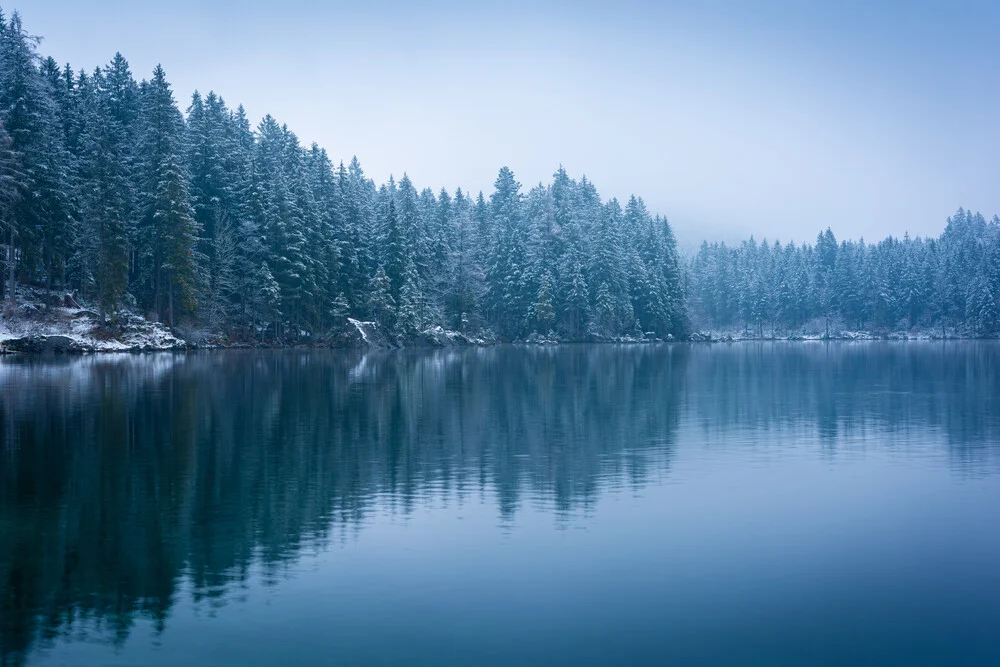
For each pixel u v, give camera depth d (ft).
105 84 258.57
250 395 104.83
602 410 92.58
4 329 184.24
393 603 31.19
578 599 31.68
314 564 35.73
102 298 195.21
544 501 47.26
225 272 235.81
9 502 46.29
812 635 28.60
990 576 34.50
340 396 106.01
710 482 52.65
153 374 134.72
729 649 27.50
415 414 87.86
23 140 185.26
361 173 403.95
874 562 36.27
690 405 98.32
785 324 524.93
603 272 356.18
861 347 338.95
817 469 57.41
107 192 195.00
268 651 27.07
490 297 346.95
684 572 34.81
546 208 387.75
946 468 57.72
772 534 40.52
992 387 125.39
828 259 572.10
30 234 184.75
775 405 98.22
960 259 512.63
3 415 81.97
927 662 26.58
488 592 32.37
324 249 265.34
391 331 284.00
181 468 56.24
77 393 102.58
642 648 27.48
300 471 55.62
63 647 27.37
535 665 26.12
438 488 50.67
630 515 44.14
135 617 29.89
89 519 42.80
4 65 203.10
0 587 32.83
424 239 318.45
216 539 39.37
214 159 246.06
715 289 537.24
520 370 165.07
